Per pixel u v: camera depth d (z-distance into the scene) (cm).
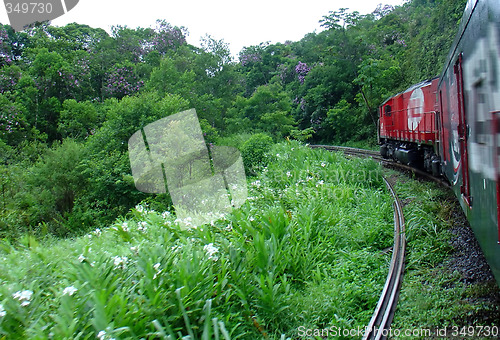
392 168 1628
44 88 3180
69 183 1374
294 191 1018
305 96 3819
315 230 745
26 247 755
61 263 581
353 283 570
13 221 1142
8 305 404
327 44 3481
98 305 373
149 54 3472
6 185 1359
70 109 2811
